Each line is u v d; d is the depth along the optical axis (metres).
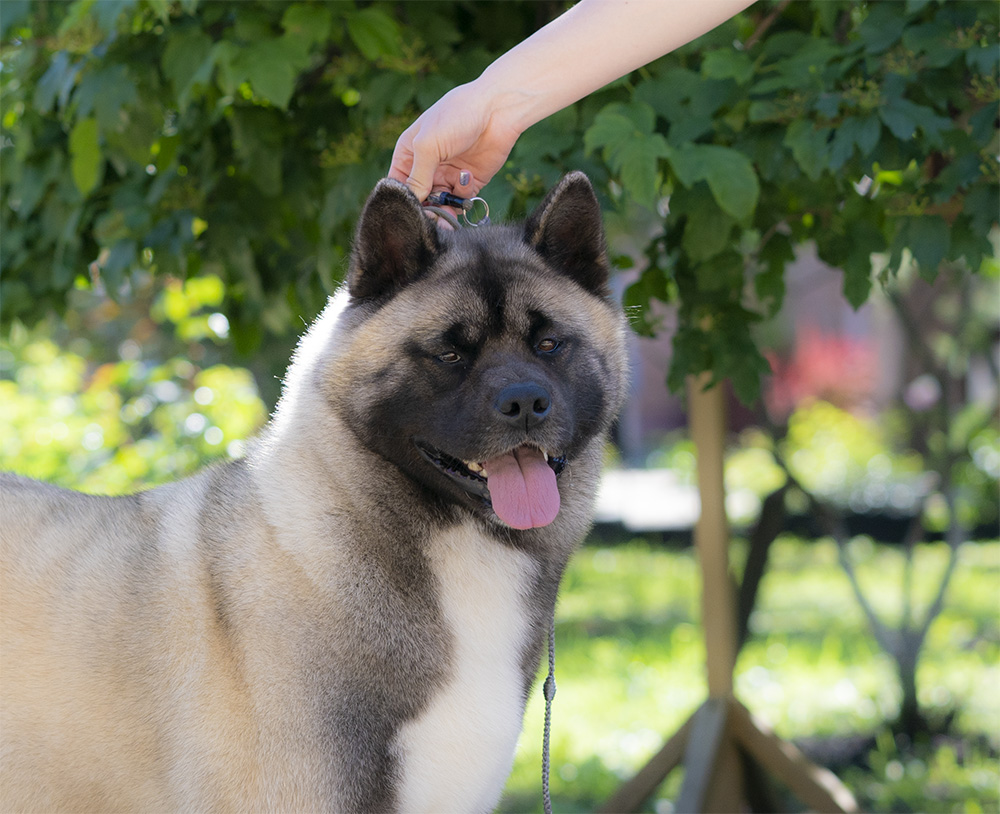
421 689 2.23
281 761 2.13
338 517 2.25
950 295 8.74
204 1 3.28
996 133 3.29
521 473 2.29
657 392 18.25
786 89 3.04
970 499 9.22
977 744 5.44
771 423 5.25
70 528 2.39
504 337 2.35
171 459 4.95
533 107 2.54
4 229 4.04
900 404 11.70
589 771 5.18
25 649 2.24
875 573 9.51
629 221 7.15
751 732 4.19
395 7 3.46
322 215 3.29
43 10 3.58
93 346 7.54
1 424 5.26
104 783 2.23
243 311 4.18
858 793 4.96
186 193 3.61
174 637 2.21
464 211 2.69
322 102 3.55
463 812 2.30
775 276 3.41
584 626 8.02
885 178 3.50
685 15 2.48
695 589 9.22
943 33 2.90
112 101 3.15
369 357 2.32
